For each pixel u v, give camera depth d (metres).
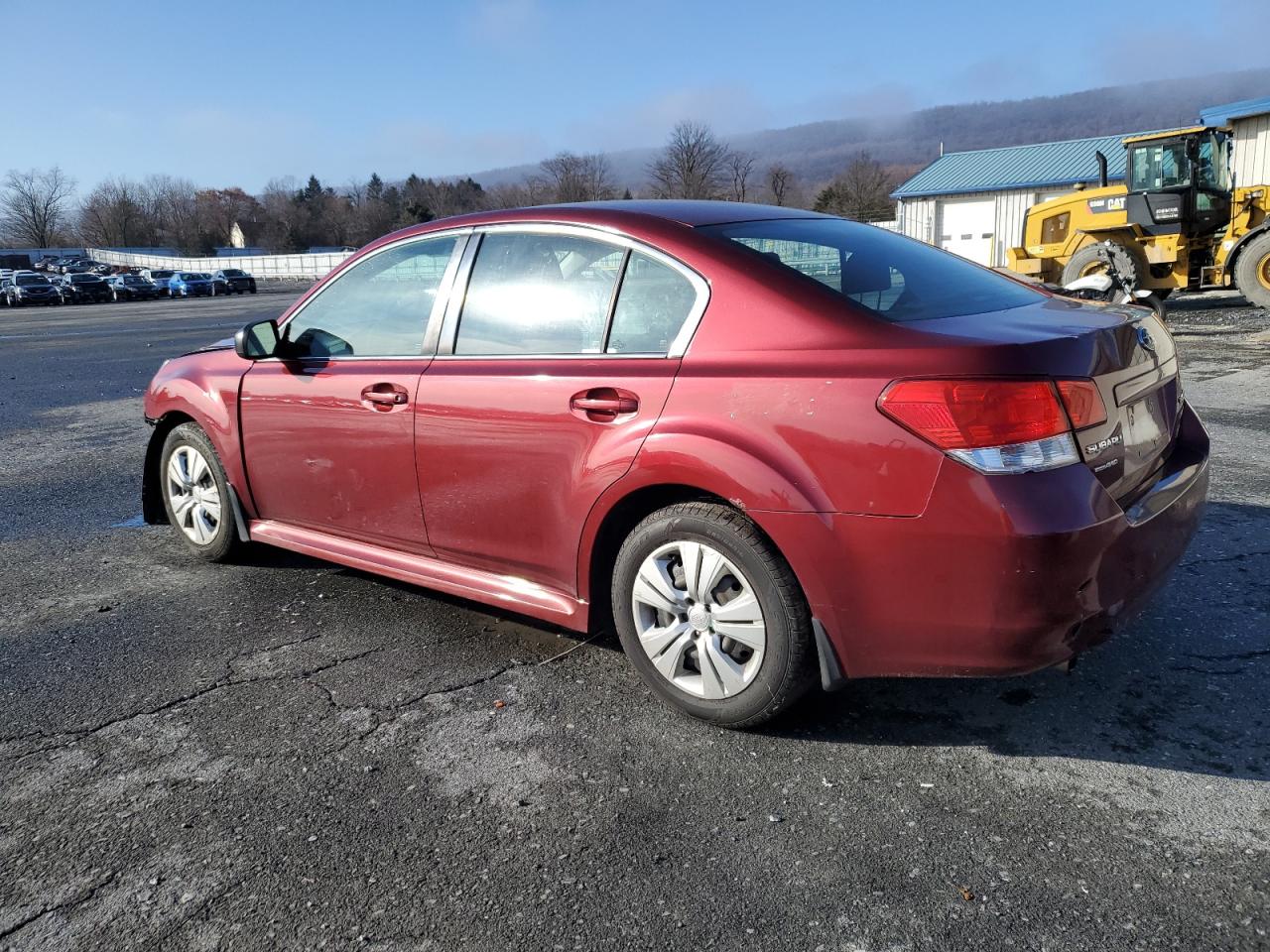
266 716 3.10
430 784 2.66
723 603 2.79
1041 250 16.06
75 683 3.40
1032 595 2.35
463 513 3.40
